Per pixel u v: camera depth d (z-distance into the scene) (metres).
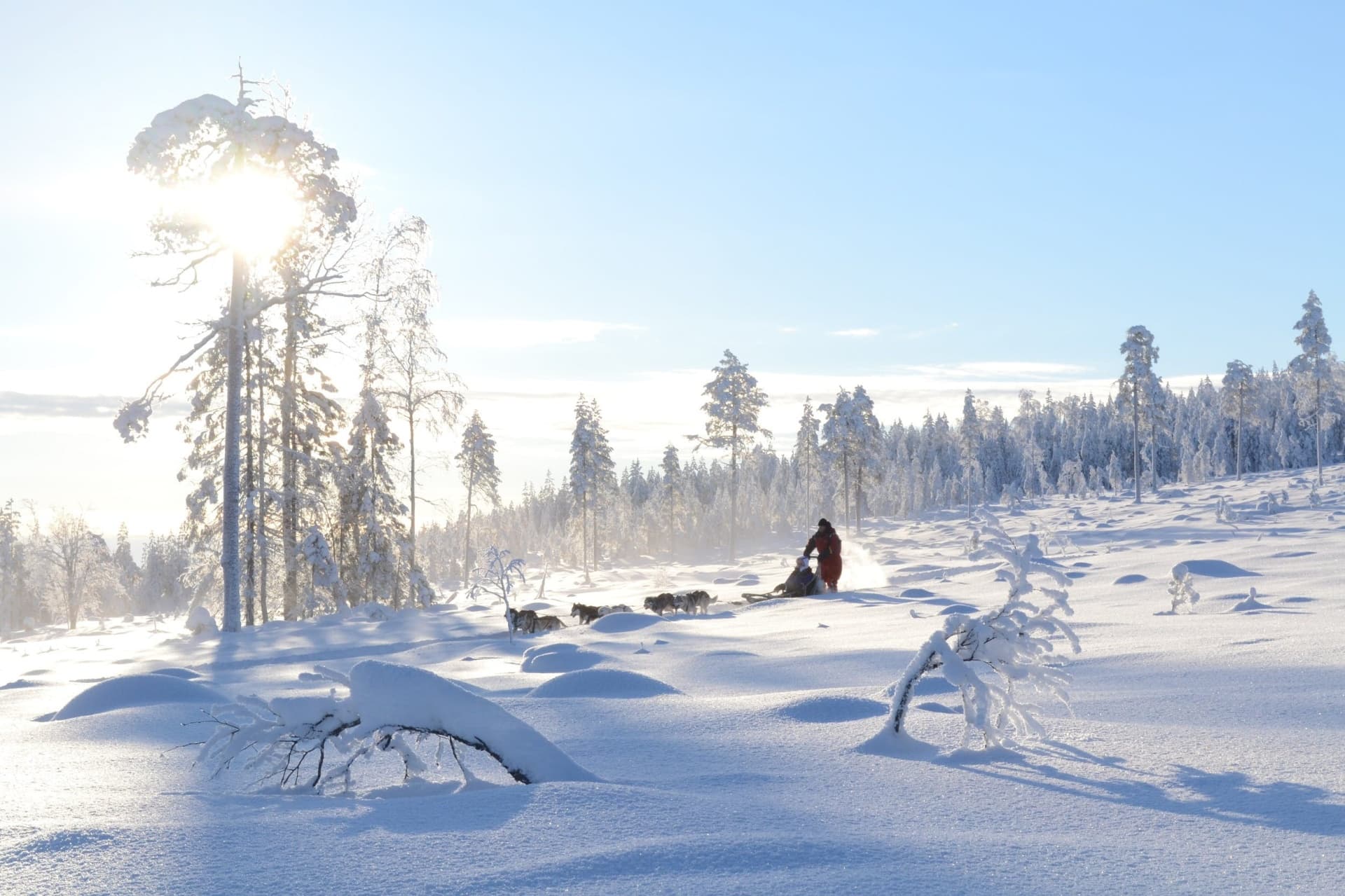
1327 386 87.31
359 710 4.81
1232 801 3.95
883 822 3.71
